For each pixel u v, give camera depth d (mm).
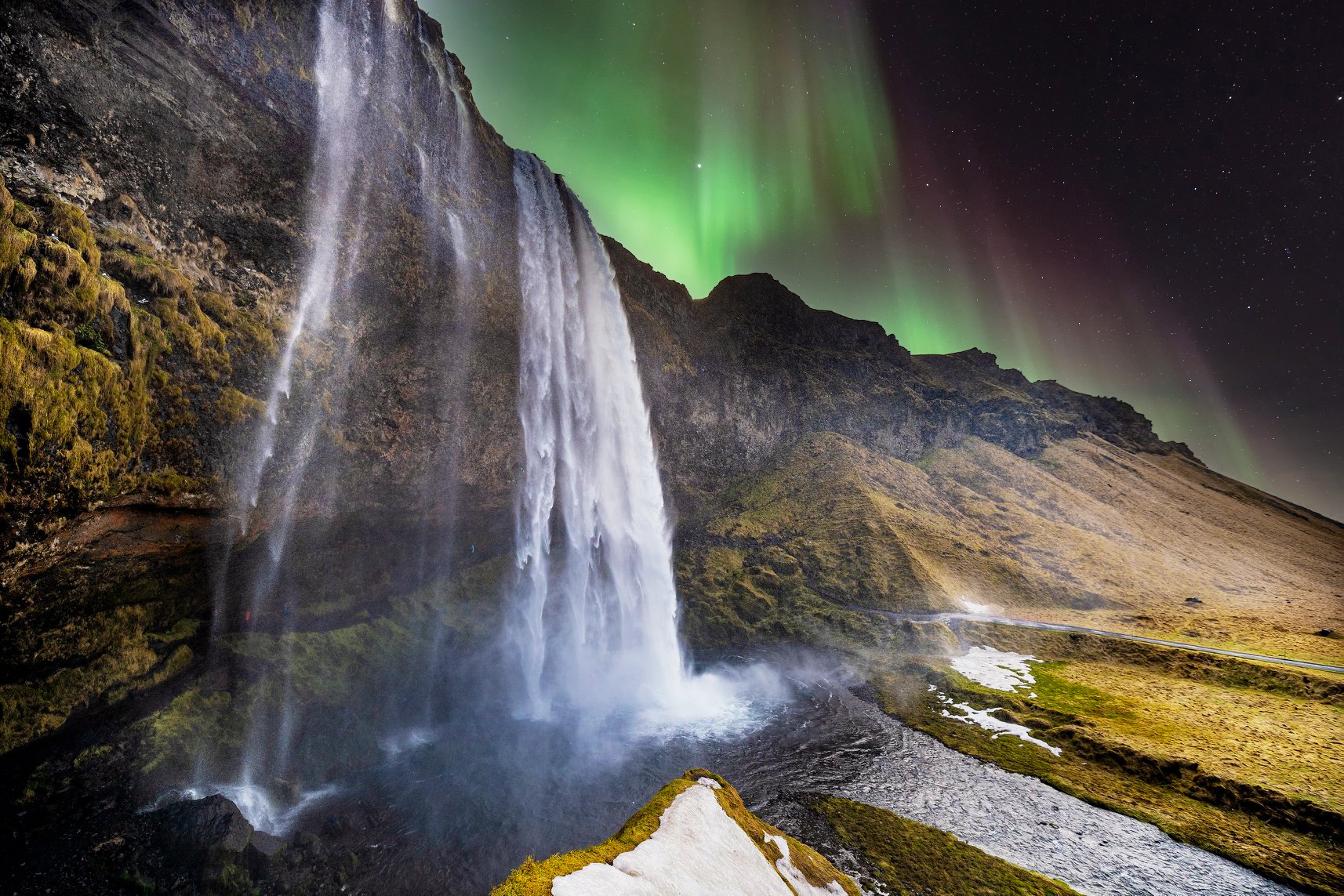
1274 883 19750
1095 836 22578
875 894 18234
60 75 16406
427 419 31781
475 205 36250
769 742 31703
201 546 21281
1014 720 35250
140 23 18562
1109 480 109375
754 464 83312
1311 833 22453
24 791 16906
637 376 59719
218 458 20594
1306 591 77875
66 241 15258
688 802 9844
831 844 21312
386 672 29703
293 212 24172
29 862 15875
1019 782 27391
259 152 22875
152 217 19234
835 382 99188
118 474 16828
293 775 22844
